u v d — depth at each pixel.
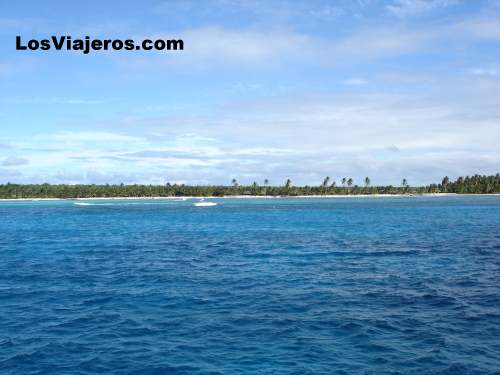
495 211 130.75
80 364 17.23
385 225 83.94
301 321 22.11
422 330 20.62
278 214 127.69
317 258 43.59
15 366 17.14
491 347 18.47
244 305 25.27
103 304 25.78
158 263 41.19
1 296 28.06
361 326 21.23
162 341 19.48
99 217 121.25
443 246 51.53
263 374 16.17
